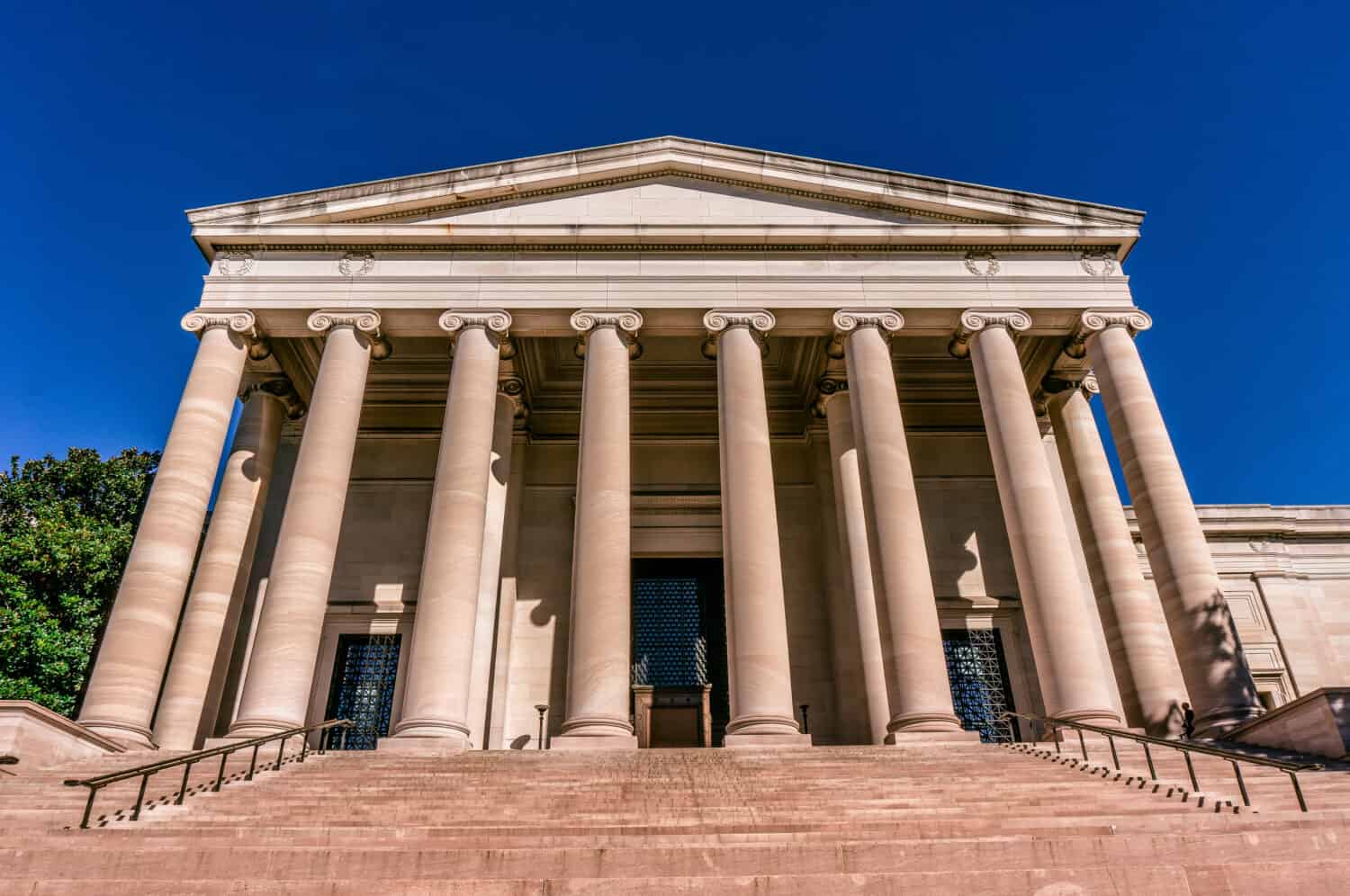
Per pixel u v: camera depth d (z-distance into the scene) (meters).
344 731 31.17
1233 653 24.67
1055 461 33.78
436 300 29.23
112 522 42.19
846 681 31.08
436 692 23.31
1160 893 10.29
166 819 14.62
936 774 18.02
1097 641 30.95
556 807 15.20
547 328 29.45
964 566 34.47
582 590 24.42
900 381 37.69
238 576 30.17
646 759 19.69
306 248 30.16
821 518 34.56
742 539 25.11
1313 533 42.09
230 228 29.89
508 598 32.56
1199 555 26.08
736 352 28.28
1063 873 10.39
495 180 30.78
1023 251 30.64
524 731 31.19
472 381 27.78
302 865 11.42
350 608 32.69
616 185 31.58
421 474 35.62
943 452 36.53
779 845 11.28
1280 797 15.58
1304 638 39.91
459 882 10.23
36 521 40.47
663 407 37.59
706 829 13.09
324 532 25.55
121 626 24.42
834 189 31.09
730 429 26.98
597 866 11.19
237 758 21.12
